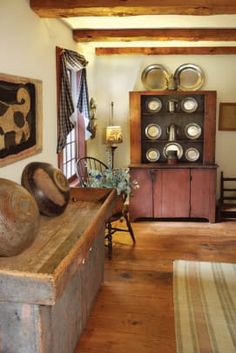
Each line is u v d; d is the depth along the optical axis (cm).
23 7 277
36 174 254
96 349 242
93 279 293
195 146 548
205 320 275
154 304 297
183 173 510
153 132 545
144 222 518
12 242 182
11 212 182
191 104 534
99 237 310
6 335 181
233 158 558
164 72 535
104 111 563
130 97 516
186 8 281
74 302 237
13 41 260
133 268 364
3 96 240
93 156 546
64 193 268
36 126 300
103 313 284
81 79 440
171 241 440
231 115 548
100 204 312
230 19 378
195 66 535
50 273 167
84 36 421
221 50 516
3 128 242
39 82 304
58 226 250
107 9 287
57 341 205
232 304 298
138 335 257
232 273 353
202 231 478
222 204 538
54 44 352
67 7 287
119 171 413
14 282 167
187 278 342
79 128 474
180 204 516
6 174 252
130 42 491
